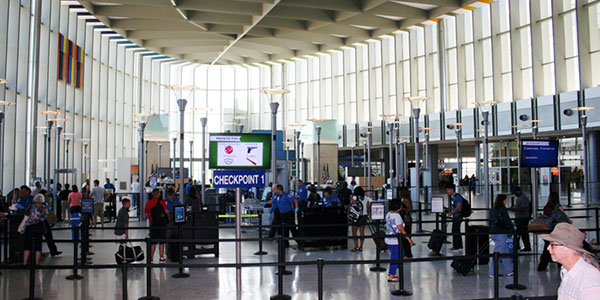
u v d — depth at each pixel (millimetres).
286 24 34719
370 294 8305
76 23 32938
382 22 34625
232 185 9609
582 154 31656
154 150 39406
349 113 49156
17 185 23094
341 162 47406
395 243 9156
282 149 35219
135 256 10906
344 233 13555
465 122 37188
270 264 6832
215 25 34781
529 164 12289
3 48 21625
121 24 33438
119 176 26391
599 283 3250
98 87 37406
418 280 9328
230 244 14422
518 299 4746
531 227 9891
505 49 35250
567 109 29578
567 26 30891
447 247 13391
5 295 8367
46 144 24141
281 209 14211
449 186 13383
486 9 36469
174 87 16641
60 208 21375
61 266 7012
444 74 39500
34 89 24781
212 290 8688
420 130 37781
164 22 34062
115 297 8211
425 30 41094
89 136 34969
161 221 11633
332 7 29406
